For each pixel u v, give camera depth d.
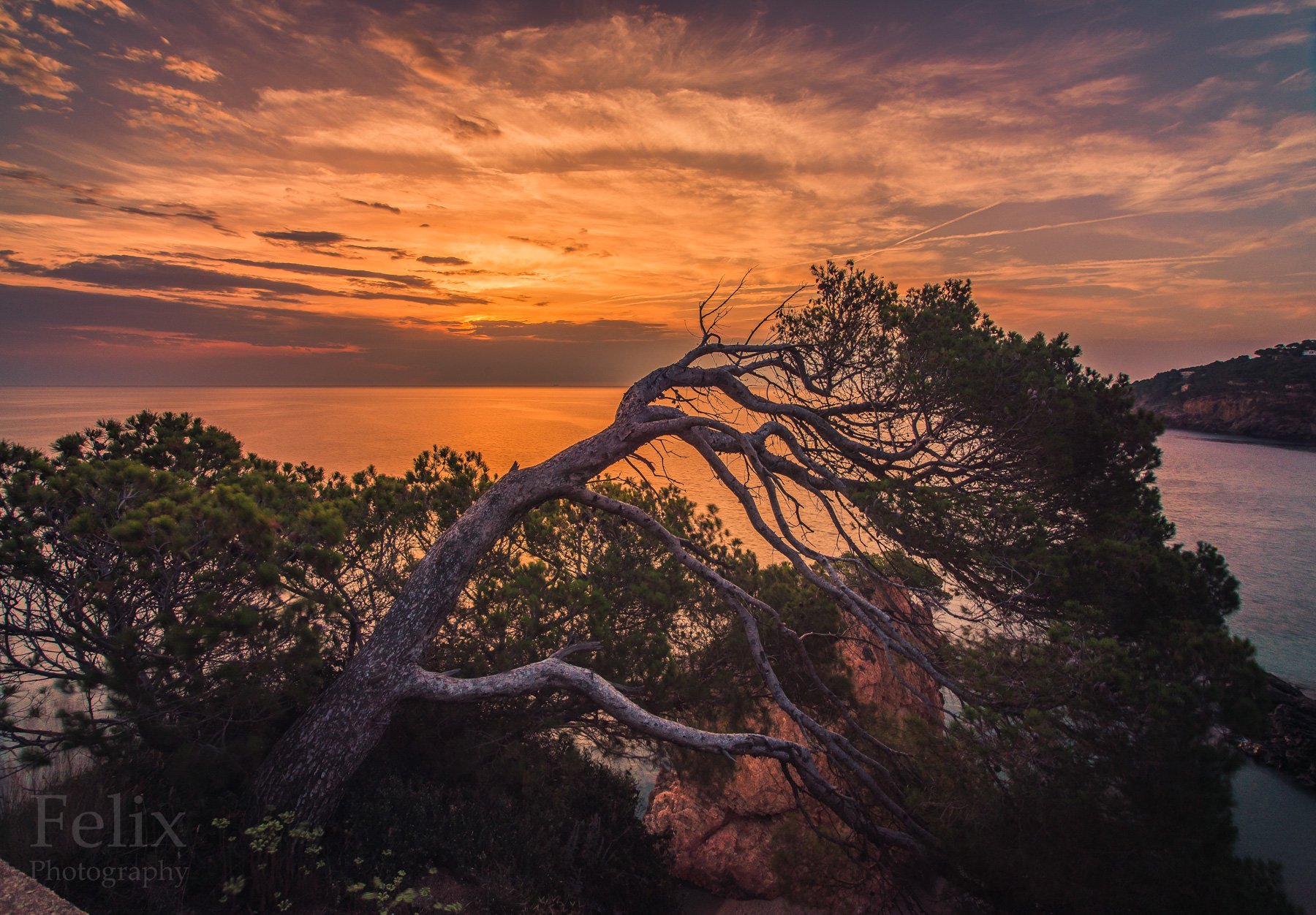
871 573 9.48
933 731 8.51
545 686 8.19
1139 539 8.43
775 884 11.37
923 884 9.61
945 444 9.77
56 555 6.67
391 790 8.00
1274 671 26.00
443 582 8.33
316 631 7.54
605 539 11.52
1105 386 9.33
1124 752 6.32
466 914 6.82
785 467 10.46
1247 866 6.32
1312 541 56.16
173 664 6.39
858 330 10.52
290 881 6.36
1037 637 8.10
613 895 8.58
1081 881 6.37
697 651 10.77
